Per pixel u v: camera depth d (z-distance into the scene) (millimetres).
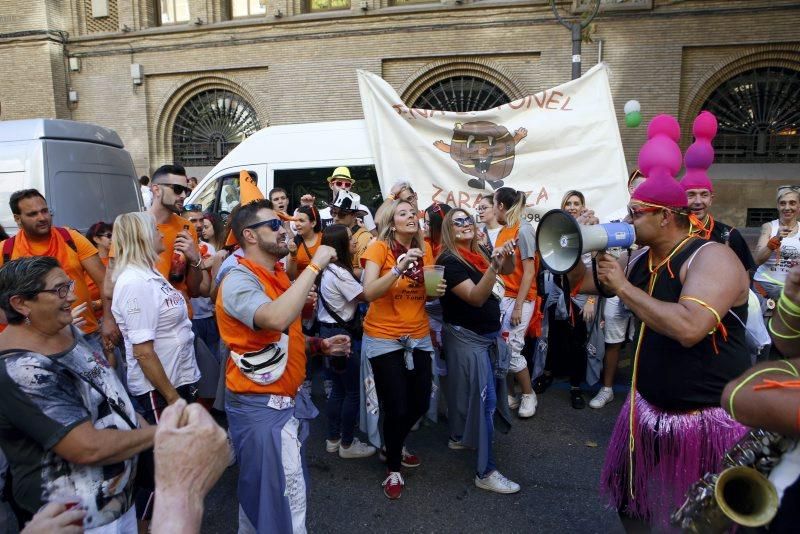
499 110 6160
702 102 11867
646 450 2227
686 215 2174
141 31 14039
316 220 4375
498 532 3021
